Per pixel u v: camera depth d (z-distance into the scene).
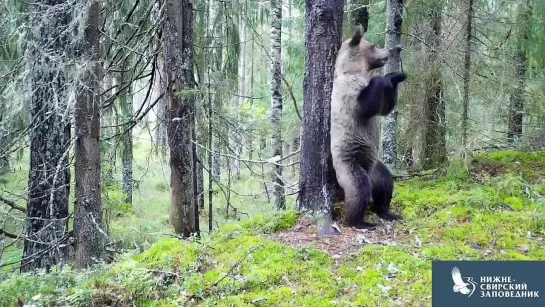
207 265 4.71
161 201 13.80
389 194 5.51
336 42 5.36
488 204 5.59
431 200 5.83
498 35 8.36
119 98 8.61
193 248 4.98
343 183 5.18
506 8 8.88
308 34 5.42
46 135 6.72
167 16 6.03
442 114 8.51
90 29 5.66
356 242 4.90
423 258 4.47
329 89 5.35
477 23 7.92
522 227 5.07
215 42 9.30
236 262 4.61
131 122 6.96
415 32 8.37
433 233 5.02
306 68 5.49
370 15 10.31
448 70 7.41
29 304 4.27
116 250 6.96
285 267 4.41
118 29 7.47
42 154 6.76
